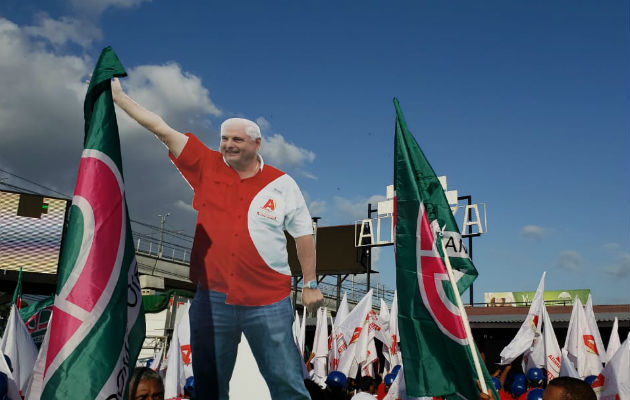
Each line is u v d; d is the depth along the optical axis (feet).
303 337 47.01
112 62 9.27
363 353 40.75
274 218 11.51
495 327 76.69
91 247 8.53
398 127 15.49
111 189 8.94
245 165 11.51
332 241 125.70
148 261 107.14
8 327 20.95
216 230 11.38
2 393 13.53
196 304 11.40
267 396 11.12
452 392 13.57
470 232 110.52
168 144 11.57
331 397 18.98
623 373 20.13
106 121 9.17
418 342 14.07
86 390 8.00
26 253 88.43
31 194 91.15
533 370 37.42
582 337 38.42
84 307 8.27
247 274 11.26
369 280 119.55
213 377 11.19
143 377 12.81
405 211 15.01
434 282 14.29
